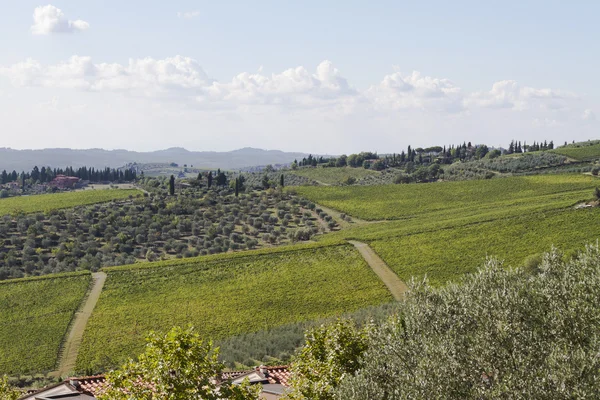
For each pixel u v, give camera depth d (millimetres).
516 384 18422
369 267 94750
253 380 31812
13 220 137625
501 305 23000
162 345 21672
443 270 90562
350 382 22484
